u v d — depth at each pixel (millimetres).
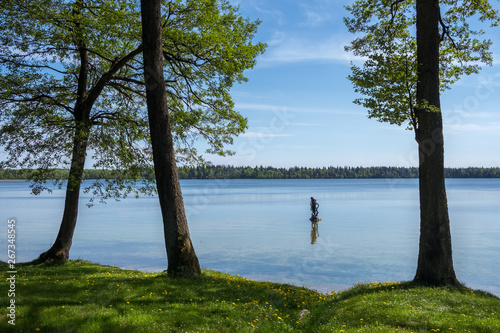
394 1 13672
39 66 14867
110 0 14750
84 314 7156
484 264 17438
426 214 11148
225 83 16703
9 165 13852
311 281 15102
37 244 23844
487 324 7375
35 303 7691
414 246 22547
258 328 7223
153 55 11781
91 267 13961
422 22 11445
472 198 64250
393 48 11359
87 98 15023
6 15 13375
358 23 13641
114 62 15930
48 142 14039
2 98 13961
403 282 11406
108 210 51000
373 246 22656
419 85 11383
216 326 7109
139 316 7242
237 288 10648
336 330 7047
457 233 26609
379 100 11070
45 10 13219
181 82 17156
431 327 7238
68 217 14883
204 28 15609
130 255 20422
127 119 16406
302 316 8469
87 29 13867
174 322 7156
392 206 51906
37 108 14203
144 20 11781
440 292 9922
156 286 9961
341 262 18453
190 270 11648
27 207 57000
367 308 8578
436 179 11086
